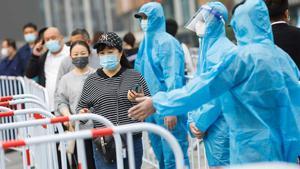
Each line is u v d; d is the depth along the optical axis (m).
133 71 8.19
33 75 12.01
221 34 7.54
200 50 7.80
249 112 6.16
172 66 8.98
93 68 10.10
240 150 6.21
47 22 36.25
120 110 7.98
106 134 5.68
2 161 5.70
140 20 9.48
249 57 6.07
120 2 36.59
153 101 6.21
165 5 31.02
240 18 6.38
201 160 11.14
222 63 6.06
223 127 7.17
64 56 11.40
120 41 8.04
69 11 37.97
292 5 23.38
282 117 6.19
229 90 6.19
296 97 6.38
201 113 7.11
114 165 7.75
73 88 9.25
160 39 9.19
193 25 7.73
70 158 9.10
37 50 11.95
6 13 27.36
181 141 9.38
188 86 6.11
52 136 5.60
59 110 9.28
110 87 8.05
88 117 6.85
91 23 39.22
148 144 12.05
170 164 9.34
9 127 6.60
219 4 7.61
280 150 6.26
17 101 8.84
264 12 6.31
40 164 9.55
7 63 14.89
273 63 6.14
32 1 28.27
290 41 8.37
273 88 6.10
